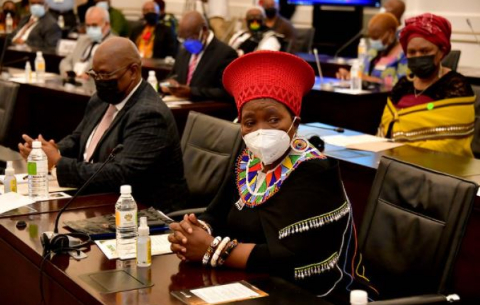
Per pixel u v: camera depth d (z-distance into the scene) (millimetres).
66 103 5965
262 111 2211
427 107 4234
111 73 3258
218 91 5691
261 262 2186
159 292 2041
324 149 3957
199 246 2242
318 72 7426
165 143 3271
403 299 2152
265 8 8875
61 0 10648
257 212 2283
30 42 9641
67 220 2713
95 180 3152
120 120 3316
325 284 2221
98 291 2037
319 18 9641
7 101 4418
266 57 2217
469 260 3273
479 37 7973
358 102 5828
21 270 2475
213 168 3473
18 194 3020
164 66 7242
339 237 2246
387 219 2512
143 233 2236
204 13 10516
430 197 2393
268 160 2236
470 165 3561
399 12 7590
